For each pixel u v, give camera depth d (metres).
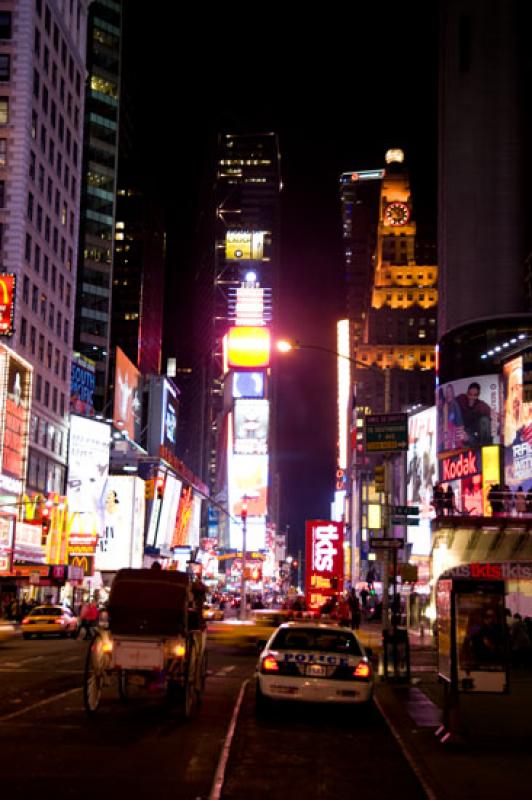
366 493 159.00
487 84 119.12
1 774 10.73
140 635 16.05
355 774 11.58
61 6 95.94
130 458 127.56
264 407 178.88
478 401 87.25
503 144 117.12
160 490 71.12
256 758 12.47
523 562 32.34
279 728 15.37
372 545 24.25
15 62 84.88
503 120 117.75
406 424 25.84
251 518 174.38
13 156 83.62
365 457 161.88
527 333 88.31
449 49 123.06
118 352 133.62
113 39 158.88
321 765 12.14
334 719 16.70
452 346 93.06
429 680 23.89
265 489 176.12
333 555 57.84
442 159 124.81
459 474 88.06
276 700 16.27
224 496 177.12
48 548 86.88
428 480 97.94
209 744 13.28
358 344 187.00
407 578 29.11
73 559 93.50
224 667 27.69
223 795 10.08
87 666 15.40
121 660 15.87
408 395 176.00
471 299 114.31
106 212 153.88
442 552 38.03
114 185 155.75
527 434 78.50
